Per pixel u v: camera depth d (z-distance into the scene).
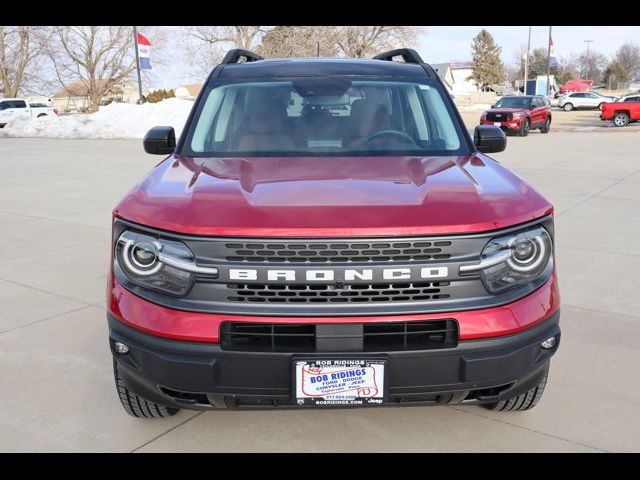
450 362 2.33
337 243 2.24
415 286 2.29
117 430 3.01
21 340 4.11
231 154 3.28
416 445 2.86
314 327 2.28
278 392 2.33
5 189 10.78
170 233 2.32
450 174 2.80
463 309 2.30
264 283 2.26
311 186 2.60
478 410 3.16
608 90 90.12
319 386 2.30
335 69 3.83
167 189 2.63
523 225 2.39
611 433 2.95
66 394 3.37
